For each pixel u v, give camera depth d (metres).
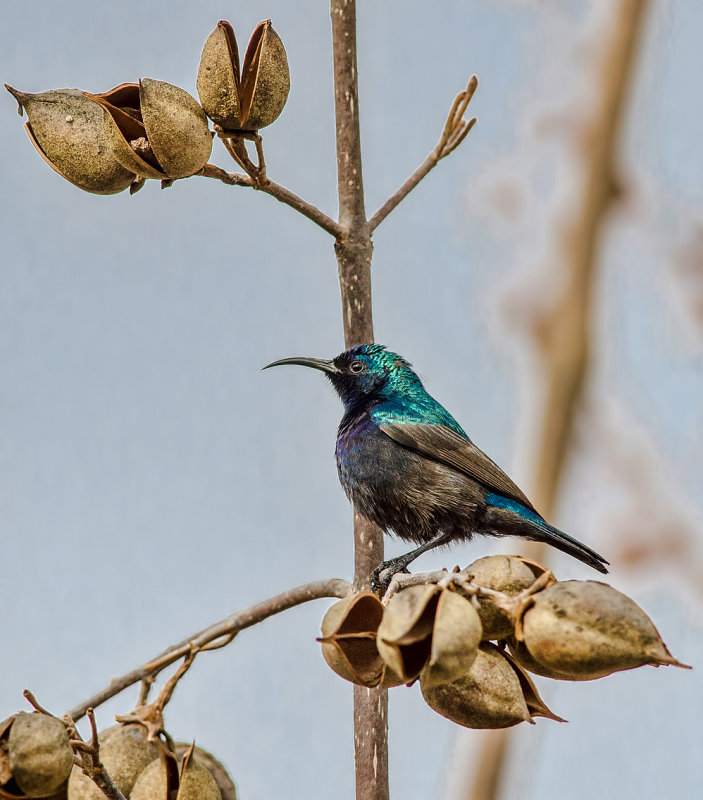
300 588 9.07
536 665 6.82
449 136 10.06
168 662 8.79
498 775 9.34
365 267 10.14
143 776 7.72
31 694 7.12
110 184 8.80
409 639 6.11
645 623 6.18
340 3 10.13
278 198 9.50
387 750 9.44
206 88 8.62
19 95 8.61
